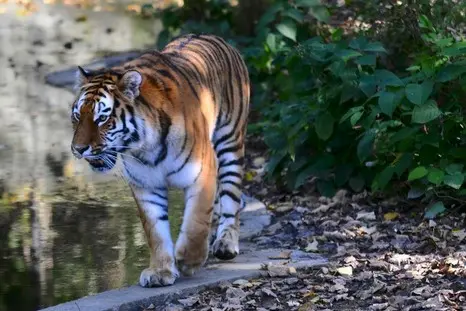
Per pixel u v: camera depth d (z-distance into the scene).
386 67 13.22
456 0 12.70
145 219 9.54
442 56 11.39
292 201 12.50
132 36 25.12
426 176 11.24
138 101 8.98
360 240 10.83
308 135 12.56
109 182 13.84
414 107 10.98
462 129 11.31
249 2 18.08
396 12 12.84
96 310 8.84
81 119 8.78
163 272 9.43
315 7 15.04
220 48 10.89
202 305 9.07
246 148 15.16
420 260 9.93
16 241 11.37
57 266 10.48
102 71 9.15
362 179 12.23
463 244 10.35
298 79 13.20
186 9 18.28
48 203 12.87
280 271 9.77
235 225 10.59
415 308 8.59
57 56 22.88
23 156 15.22
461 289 9.04
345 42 12.23
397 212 11.59
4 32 26.08
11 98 19.06
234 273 9.80
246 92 11.18
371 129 11.43
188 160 9.31
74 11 29.55
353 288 9.30
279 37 15.58
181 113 9.27
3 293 9.70
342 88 11.91
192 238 9.52
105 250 11.01
